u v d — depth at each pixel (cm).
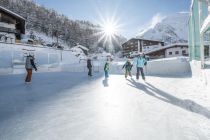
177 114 427
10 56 2925
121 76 1473
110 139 303
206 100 541
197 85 821
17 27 3797
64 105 524
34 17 10406
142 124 367
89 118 406
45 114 440
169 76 1288
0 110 481
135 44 6706
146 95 648
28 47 3450
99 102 555
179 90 721
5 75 1698
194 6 1234
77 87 874
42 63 3444
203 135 314
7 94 712
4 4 9800
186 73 1457
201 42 1059
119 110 464
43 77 1471
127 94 675
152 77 1273
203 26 984
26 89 834
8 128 354
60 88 850
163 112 443
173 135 315
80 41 10938
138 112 446
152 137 308
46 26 10444
